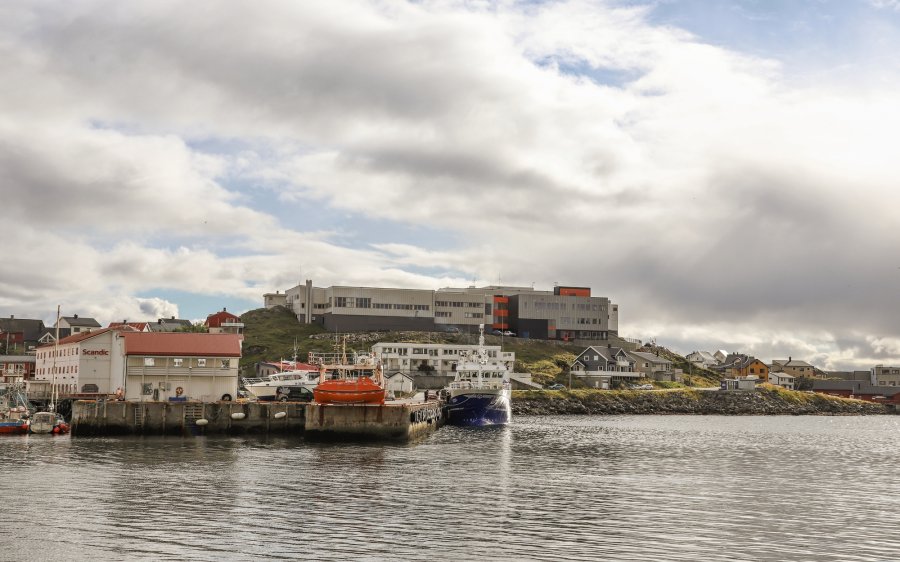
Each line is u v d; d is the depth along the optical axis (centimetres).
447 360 18662
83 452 7306
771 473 6794
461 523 4372
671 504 5088
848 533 4347
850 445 10069
